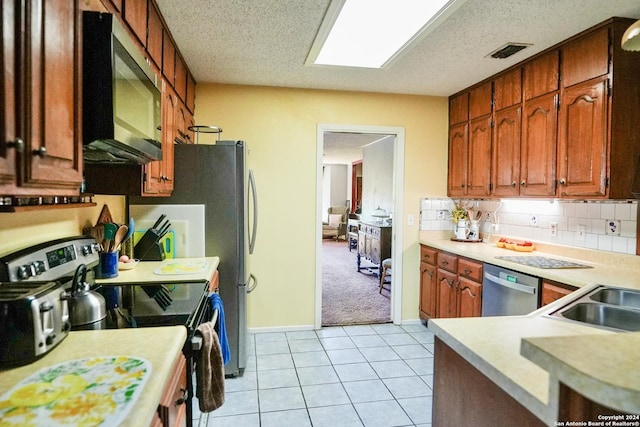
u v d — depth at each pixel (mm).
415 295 3895
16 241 1390
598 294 1766
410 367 2846
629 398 580
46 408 785
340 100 3629
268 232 3561
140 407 794
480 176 3363
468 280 3070
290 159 3561
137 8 1734
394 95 3740
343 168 11859
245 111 3475
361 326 3758
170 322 1365
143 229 2574
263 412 2240
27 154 825
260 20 2227
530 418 897
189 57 2795
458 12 2105
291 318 3625
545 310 1532
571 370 663
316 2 2020
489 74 3148
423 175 3848
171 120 2447
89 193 1706
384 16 2166
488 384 1062
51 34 912
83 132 1099
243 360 2688
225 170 2648
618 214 2438
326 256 8141
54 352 1074
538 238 3084
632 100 2199
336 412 2250
